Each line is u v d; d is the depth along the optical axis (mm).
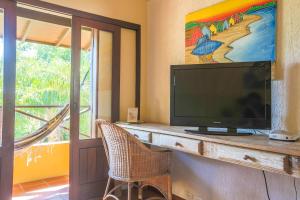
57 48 4379
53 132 3619
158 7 2990
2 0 2213
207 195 2355
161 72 2924
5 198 2211
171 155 2496
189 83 2104
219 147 1678
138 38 3082
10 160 2238
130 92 3053
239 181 2088
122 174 2115
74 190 2592
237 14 2111
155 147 2775
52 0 2457
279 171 1349
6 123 2223
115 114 2895
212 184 2309
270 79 1774
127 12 2986
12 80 2256
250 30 2020
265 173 1912
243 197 2059
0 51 2225
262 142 1529
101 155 2793
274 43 1878
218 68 1983
